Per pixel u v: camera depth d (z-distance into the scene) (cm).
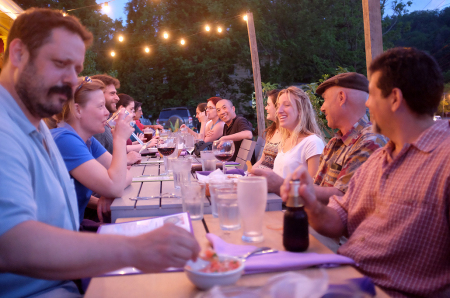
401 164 107
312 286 58
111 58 2036
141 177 226
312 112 241
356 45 1947
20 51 103
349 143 164
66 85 109
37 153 106
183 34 1886
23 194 82
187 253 74
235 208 118
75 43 107
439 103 106
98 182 164
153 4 1941
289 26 1944
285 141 253
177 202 154
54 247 73
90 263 73
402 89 104
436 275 95
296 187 99
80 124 206
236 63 1912
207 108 543
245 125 447
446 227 94
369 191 117
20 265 74
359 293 63
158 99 1928
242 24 1884
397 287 98
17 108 105
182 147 324
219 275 74
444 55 2098
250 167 177
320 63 1817
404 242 99
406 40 2205
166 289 78
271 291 58
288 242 98
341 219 126
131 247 74
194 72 1875
